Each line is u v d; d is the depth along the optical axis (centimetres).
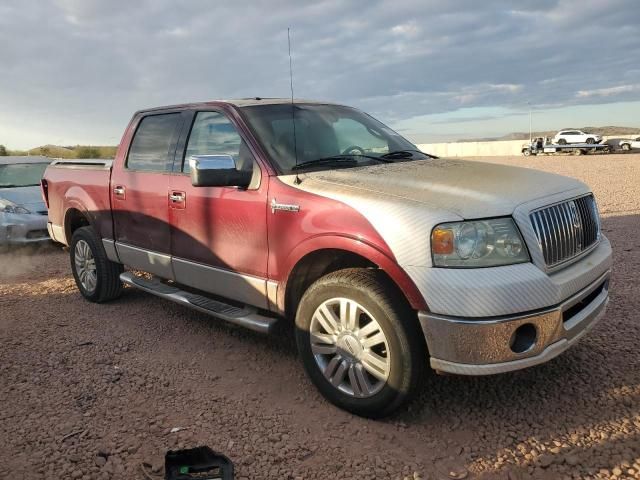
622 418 331
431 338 307
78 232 605
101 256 582
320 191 358
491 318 294
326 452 310
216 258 434
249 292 410
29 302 620
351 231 331
